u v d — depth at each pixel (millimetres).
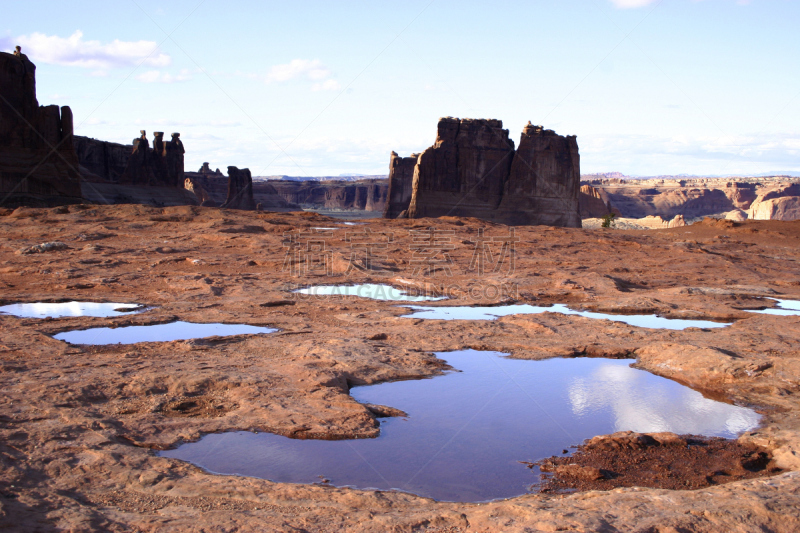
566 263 25891
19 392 7367
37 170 73062
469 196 108500
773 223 47656
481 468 5977
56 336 11320
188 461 5801
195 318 13203
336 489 5102
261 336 11461
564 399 8281
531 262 26000
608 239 36875
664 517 4234
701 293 18266
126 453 5652
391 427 7086
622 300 16438
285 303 15367
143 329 12117
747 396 8406
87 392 7555
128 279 18344
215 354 9922
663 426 7332
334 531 4184
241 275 19797
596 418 7574
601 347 10930
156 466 5445
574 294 17984
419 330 12336
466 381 9086
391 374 9211
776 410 7879
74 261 21422
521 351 10930
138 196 138625
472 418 7477
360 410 7320
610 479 5785
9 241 26891
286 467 5789
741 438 6828
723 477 5879
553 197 108062
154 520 4262
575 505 4590
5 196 67625
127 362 9180
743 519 4199
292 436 6566
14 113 71938
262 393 7828
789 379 8828
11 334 10883
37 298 15117
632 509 4430
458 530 4281
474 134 108750
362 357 9812
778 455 6258
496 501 5191
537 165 107562
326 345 10508
